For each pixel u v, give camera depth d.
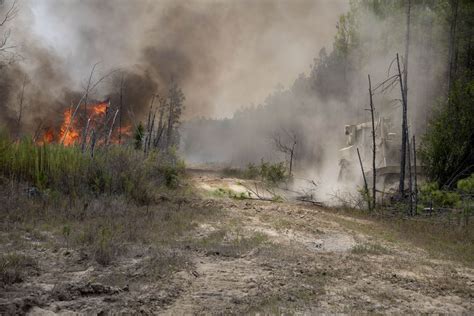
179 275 5.79
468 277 6.74
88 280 5.17
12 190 9.84
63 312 4.24
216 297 5.05
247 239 8.32
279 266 6.64
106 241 6.77
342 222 11.59
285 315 4.59
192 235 8.36
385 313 4.91
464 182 12.97
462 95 18.00
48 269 5.51
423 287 6.09
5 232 7.17
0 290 4.61
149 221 9.05
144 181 12.53
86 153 12.90
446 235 10.45
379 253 8.20
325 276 6.29
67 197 10.39
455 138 17.00
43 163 11.68
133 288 5.09
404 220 12.70
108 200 10.51
